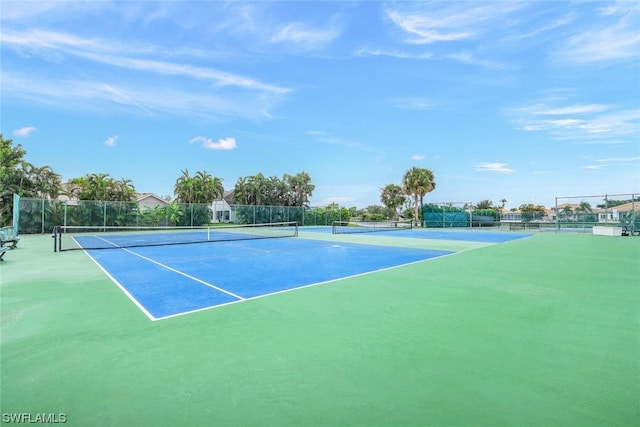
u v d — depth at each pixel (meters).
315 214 34.84
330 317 4.00
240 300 4.84
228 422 1.96
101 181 33.25
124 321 3.88
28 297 5.02
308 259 9.38
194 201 41.62
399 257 9.79
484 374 2.54
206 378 2.51
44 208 21.16
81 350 3.03
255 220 30.33
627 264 8.22
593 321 3.81
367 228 30.08
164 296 5.09
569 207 23.38
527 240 16.19
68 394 2.29
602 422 1.93
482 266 7.98
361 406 2.12
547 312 4.16
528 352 2.95
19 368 2.68
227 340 3.27
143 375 2.56
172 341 3.25
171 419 2.00
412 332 3.46
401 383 2.41
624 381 2.41
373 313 4.16
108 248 12.42
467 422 1.94
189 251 11.51
